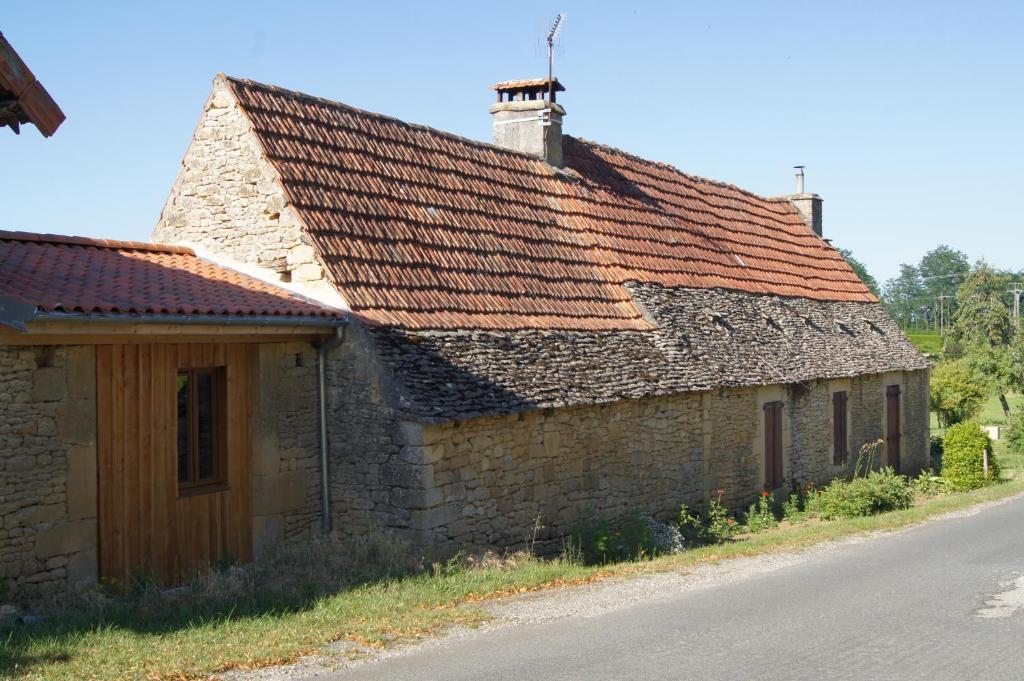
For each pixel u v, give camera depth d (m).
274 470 11.23
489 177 16.33
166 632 7.62
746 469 17.38
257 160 12.39
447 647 7.15
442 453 11.12
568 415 13.16
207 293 10.84
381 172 14.03
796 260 24.50
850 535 13.18
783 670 6.48
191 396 10.60
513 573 10.28
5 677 6.30
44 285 9.45
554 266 15.85
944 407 32.44
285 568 10.13
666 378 14.97
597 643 7.21
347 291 11.77
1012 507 16.05
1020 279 91.56
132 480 9.83
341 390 11.59
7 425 8.76
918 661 6.67
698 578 10.05
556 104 18.47
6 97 7.71
